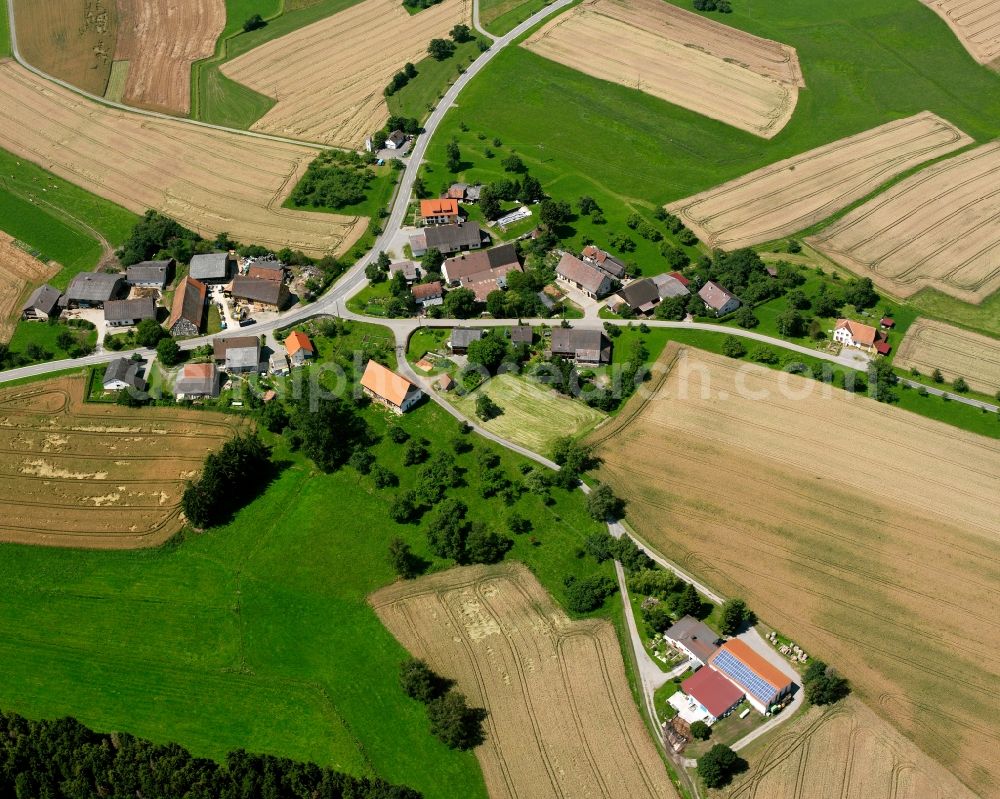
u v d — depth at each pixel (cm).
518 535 14250
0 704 12169
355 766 11488
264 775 11038
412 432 16025
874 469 15250
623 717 11894
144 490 14900
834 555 13862
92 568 13850
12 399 16500
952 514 14488
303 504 14788
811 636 12788
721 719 11850
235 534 14325
